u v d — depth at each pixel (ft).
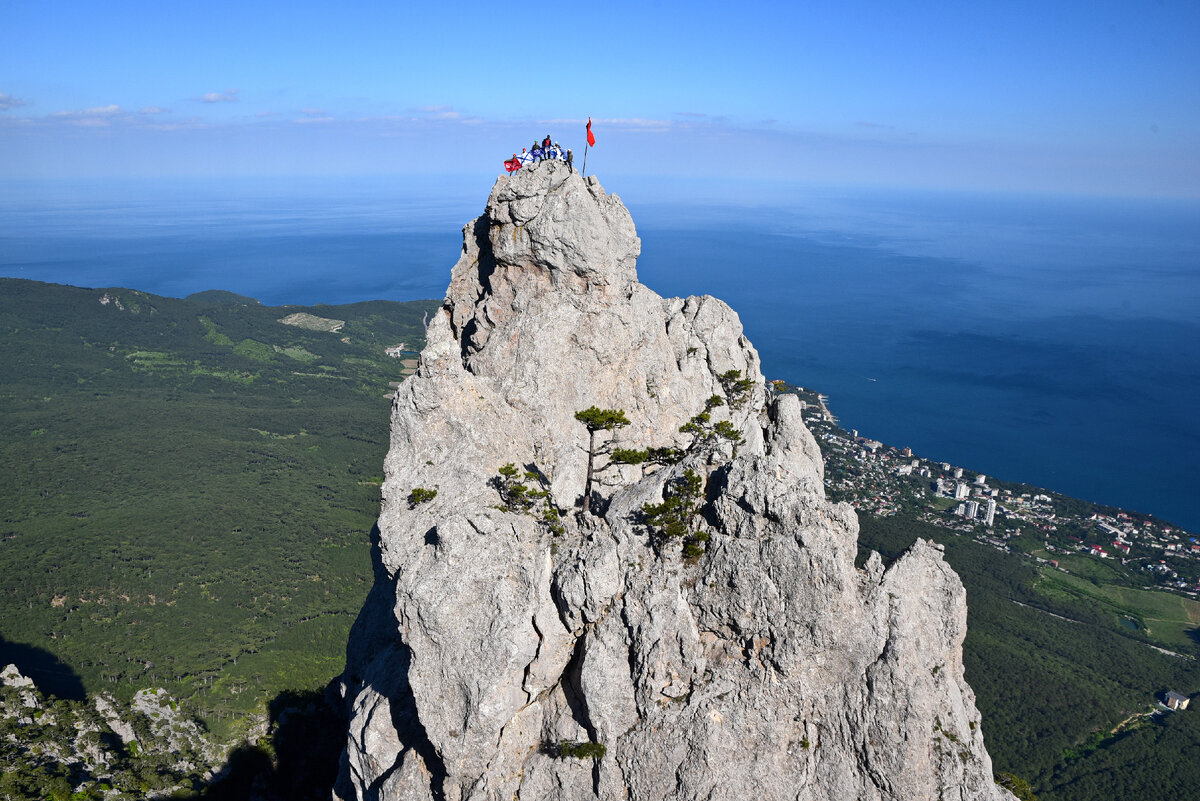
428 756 161.27
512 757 154.40
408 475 180.45
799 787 145.38
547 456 192.65
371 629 217.15
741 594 149.59
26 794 282.77
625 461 183.11
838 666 148.36
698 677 151.02
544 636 153.38
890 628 149.28
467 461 180.24
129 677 464.24
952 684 155.02
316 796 276.41
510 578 155.22
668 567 154.92
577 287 201.87
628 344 205.26
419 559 160.76
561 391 197.36
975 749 150.92
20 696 361.30
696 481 160.66
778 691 148.87
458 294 224.53
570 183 197.16
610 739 150.41
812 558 146.10
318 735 313.94
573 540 166.40
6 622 526.16
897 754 144.87
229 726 390.63
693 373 218.38
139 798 298.76
